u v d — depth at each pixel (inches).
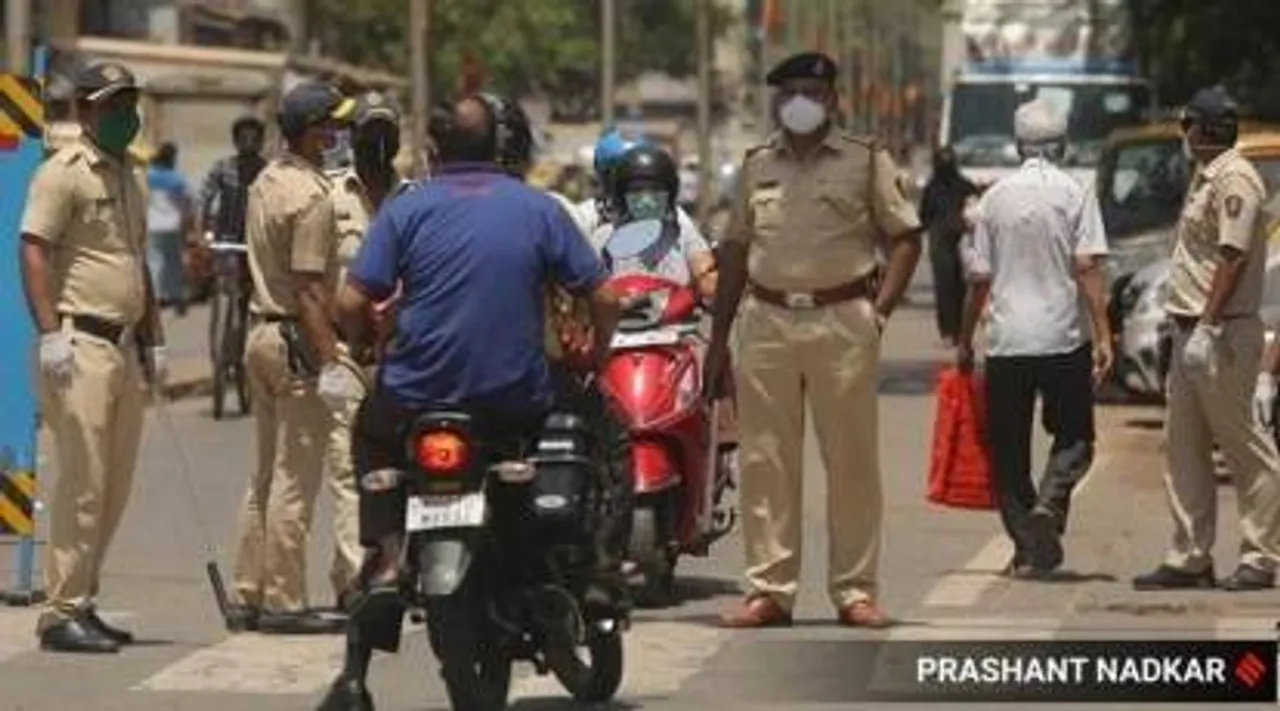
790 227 1295.5
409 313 1062.4
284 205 1306.6
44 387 1279.5
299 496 1337.4
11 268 1469.0
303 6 6186.0
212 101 4707.2
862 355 1299.2
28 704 1157.1
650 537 1369.3
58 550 1285.7
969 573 1557.6
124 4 5885.8
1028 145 1517.0
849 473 1322.6
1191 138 1460.4
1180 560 1482.5
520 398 1058.7
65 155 1267.2
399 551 1058.1
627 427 1221.1
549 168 5098.4
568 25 7647.6
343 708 1079.0
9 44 2437.3
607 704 1147.3
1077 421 1521.9
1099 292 1503.4
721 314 1341.0
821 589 1499.8
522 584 1069.8
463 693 1040.8
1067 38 3944.4
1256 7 3511.3
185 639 1328.7
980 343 2007.9
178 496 1990.7
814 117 1283.2
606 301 1088.8
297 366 1318.9
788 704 1148.5
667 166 1437.0
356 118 1366.9
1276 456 1465.3
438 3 6850.4
